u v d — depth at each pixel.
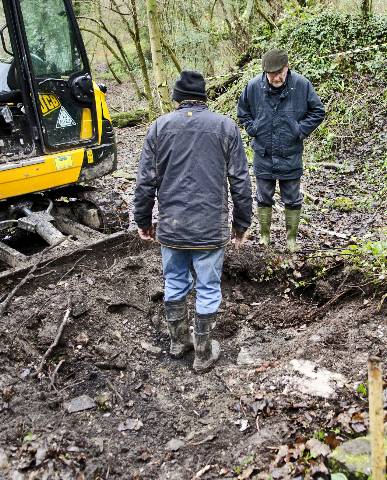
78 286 4.42
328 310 4.41
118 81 18.42
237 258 4.90
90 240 5.18
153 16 7.25
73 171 5.34
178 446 3.16
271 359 3.91
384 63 9.52
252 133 4.78
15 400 3.42
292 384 3.47
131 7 11.43
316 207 6.60
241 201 3.53
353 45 10.07
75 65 5.39
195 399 3.56
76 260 4.93
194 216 3.44
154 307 4.45
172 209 3.48
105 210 5.64
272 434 3.08
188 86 3.42
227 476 2.92
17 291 4.55
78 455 3.05
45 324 4.05
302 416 3.19
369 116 8.89
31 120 5.10
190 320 4.36
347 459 2.77
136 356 3.97
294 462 2.88
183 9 12.34
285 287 4.77
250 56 12.30
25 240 6.01
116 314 4.34
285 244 5.42
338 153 8.51
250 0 12.94
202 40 12.38
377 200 6.67
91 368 3.81
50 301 4.23
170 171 3.45
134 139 11.12
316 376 3.51
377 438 2.07
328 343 3.86
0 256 5.17
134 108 14.46
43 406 3.41
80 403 3.46
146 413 3.44
